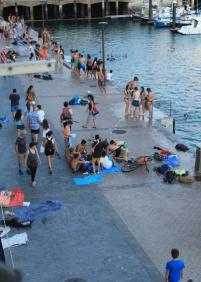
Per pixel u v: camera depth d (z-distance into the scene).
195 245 11.19
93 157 15.70
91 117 21.83
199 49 61.62
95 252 10.98
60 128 20.89
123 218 12.68
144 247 11.16
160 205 13.41
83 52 60.88
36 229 12.12
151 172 15.91
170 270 8.90
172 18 81.19
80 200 13.84
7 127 21.08
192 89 40.69
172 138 19.61
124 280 9.84
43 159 17.20
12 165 16.67
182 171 15.34
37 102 25.48
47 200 13.80
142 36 73.88
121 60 55.34
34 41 45.09
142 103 22.27
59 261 10.61
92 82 30.36
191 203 13.53
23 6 94.75
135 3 106.44
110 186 14.84
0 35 49.69
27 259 10.69
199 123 30.58
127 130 20.69
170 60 54.78
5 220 12.29
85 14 99.25
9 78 31.56
